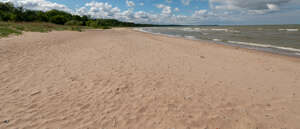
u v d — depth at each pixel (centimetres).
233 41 1788
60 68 530
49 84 402
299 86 458
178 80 473
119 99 345
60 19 4528
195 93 390
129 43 1235
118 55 766
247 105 340
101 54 765
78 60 638
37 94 347
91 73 496
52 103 315
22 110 285
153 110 310
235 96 381
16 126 243
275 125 277
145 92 384
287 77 541
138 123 269
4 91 350
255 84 467
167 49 1040
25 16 3503
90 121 266
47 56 673
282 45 1430
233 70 609
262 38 2088
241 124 276
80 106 310
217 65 678
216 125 272
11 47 752
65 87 389
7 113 274
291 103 354
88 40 1284
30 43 898
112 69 544
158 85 429
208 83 460
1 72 457
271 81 497
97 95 357
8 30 1262
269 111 320
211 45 1393
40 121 259
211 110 316
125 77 476
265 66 690
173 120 281
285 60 820
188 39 1997
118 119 276
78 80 437
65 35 1510
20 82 404
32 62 575
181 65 647
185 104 335
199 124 273
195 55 879
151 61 688
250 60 803
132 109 309
